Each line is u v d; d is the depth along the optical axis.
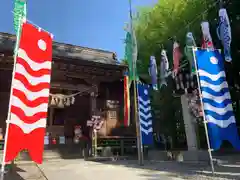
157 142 17.45
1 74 15.80
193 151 10.77
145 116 13.19
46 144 16.42
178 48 11.82
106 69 17.72
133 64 12.72
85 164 11.63
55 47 18.36
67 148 16.47
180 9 14.39
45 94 6.30
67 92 17.77
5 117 15.45
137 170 9.16
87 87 17.98
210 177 7.16
